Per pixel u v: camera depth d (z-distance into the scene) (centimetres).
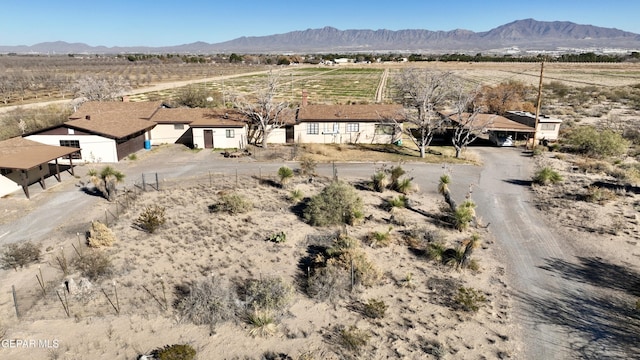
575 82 9975
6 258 1723
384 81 11194
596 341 1316
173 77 12688
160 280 1616
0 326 1338
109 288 1558
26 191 2527
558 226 2194
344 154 3725
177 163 3416
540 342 1308
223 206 2361
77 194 2627
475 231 2138
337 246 1827
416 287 1598
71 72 13888
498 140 4138
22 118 4931
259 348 1257
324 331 1340
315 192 2688
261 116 3922
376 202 2531
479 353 1249
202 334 1318
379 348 1263
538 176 2923
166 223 2158
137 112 4144
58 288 1554
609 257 1862
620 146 3697
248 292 1513
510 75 11762
